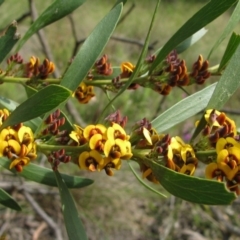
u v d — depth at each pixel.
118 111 0.17
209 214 0.60
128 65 0.21
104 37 0.17
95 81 0.21
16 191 0.52
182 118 0.18
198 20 0.18
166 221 0.63
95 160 0.16
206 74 0.20
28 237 0.57
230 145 0.15
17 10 0.64
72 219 0.17
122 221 0.61
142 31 1.02
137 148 0.16
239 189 0.15
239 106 0.74
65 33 0.76
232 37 0.19
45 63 0.21
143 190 0.63
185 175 0.14
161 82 0.20
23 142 0.16
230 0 0.17
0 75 0.21
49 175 0.20
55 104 0.15
